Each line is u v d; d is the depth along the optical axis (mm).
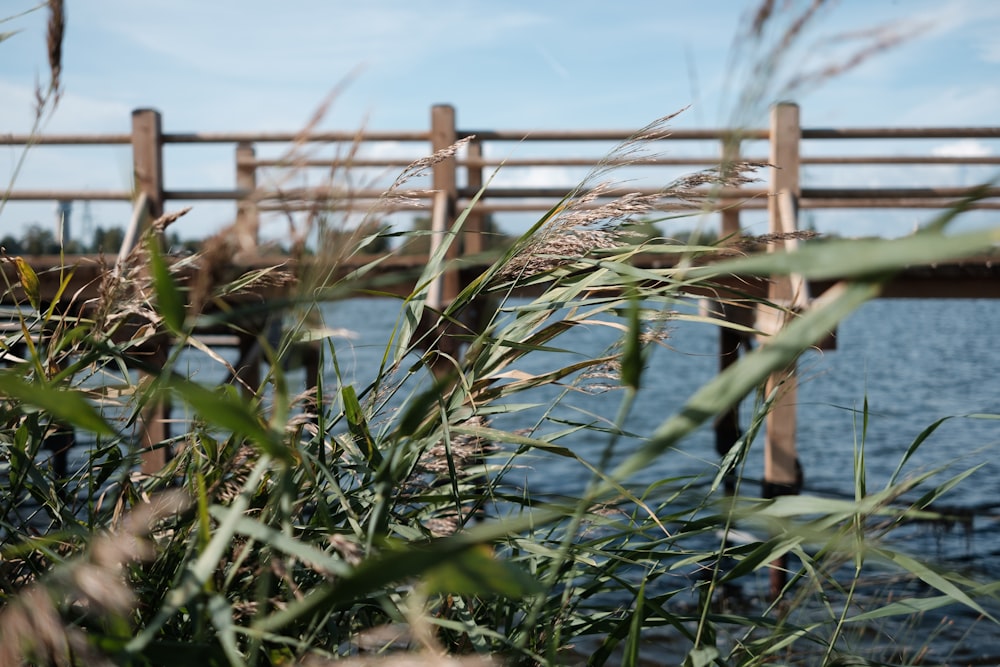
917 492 5219
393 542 975
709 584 1302
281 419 844
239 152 6191
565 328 1472
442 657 907
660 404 11164
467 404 1472
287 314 940
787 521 1003
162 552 1179
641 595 1170
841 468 7777
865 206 6523
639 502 1298
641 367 676
